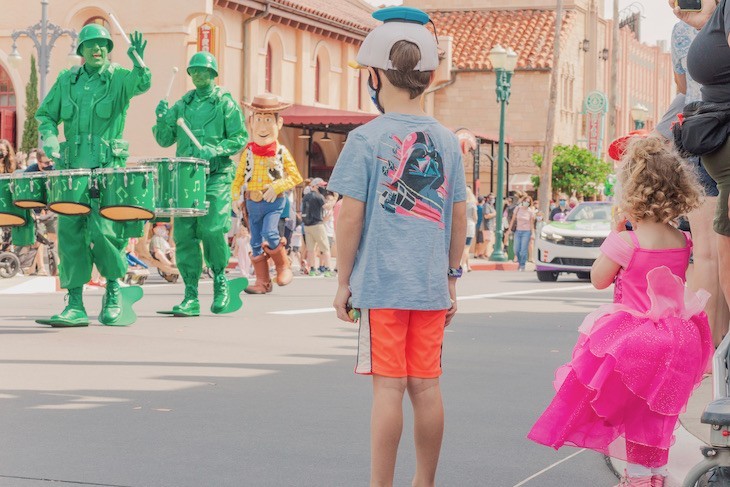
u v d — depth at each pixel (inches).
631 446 237.0
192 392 382.3
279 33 1675.7
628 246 238.2
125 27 1469.0
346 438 313.3
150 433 316.2
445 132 241.4
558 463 288.5
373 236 234.5
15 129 1553.9
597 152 2549.2
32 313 636.7
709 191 320.2
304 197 1116.5
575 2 2509.8
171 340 516.7
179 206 546.6
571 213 1144.2
